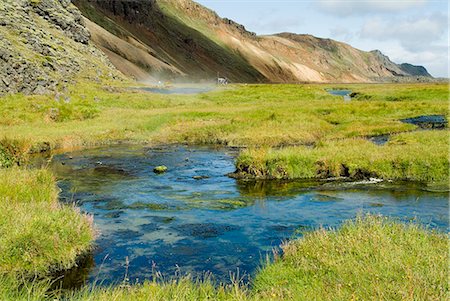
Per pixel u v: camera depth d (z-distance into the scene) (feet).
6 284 25.94
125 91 264.31
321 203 53.78
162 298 25.26
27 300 24.14
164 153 97.40
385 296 23.45
